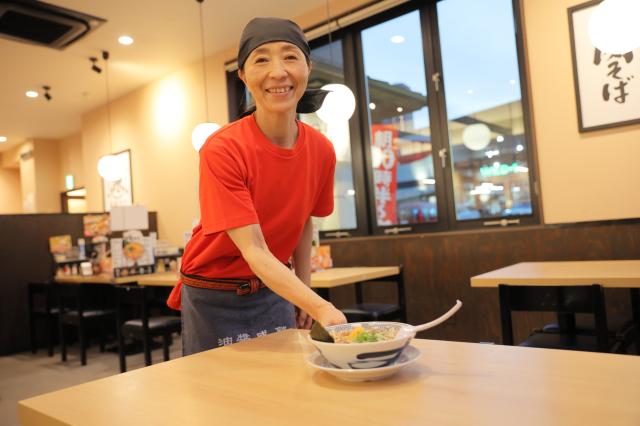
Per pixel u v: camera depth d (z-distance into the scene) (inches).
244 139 45.9
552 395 24.7
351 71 181.5
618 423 20.9
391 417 23.5
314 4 182.9
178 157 241.0
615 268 86.9
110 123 280.7
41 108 284.4
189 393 29.3
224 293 52.4
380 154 175.2
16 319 204.1
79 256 207.2
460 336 148.4
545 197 136.1
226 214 41.9
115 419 25.7
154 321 142.1
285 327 56.2
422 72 165.6
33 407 28.4
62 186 362.3
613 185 125.6
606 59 125.7
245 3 178.5
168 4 175.8
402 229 168.2
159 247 187.0
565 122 132.7
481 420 22.3
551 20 134.4
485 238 143.8
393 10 171.2
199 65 230.1
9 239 205.2
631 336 90.1
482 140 152.9
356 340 31.4
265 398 27.6
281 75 42.3
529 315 136.6
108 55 215.5
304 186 50.6
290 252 55.6
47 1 166.1
